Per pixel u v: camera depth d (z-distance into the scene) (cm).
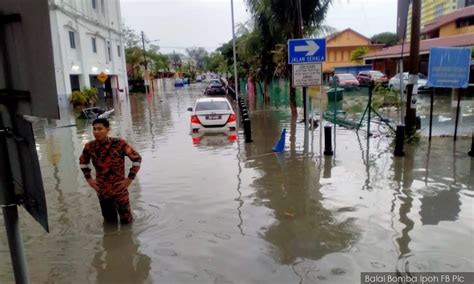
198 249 478
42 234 542
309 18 1602
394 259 432
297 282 394
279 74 2038
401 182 714
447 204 595
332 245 473
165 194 700
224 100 1489
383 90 1641
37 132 1588
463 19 3584
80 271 438
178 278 413
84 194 725
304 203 625
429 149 972
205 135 1356
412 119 1059
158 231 537
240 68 4075
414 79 1045
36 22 179
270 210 601
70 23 3042
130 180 554
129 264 448
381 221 538
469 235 485
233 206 625
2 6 192
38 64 184
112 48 4144
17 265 228
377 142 1106
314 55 923
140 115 2209
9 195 220
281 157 963
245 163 918
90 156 545
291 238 498
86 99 2950
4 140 216
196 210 613
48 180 835
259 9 1755
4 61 200
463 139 1080
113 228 553
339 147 1056
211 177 803
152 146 1198
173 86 7362
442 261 424
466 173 757
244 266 432
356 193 662
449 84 1030
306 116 966
